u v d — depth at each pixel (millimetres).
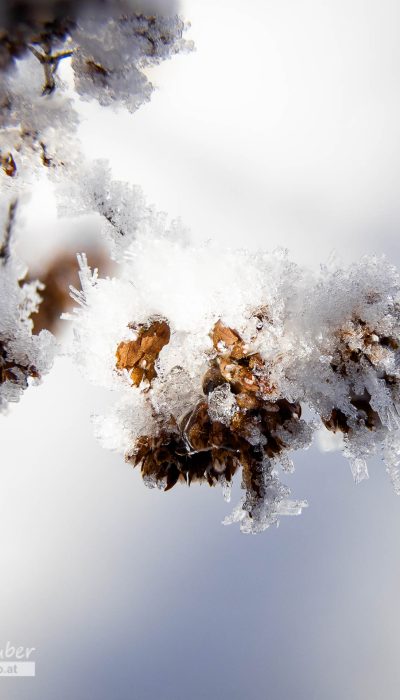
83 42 187
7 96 189
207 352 192
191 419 191
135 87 191
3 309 190
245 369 189
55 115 192
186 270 190
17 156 193
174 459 192
